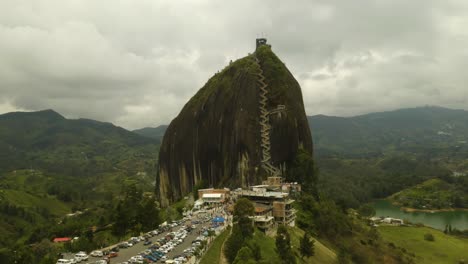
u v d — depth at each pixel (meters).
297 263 109.25
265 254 105.25
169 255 93.69
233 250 97.06
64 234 186.50
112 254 95.69
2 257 131.88
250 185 197.12
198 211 155.62
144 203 160.75
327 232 160.88
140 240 112.12
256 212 133.12
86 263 89.62
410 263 156.00
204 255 96.44
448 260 168.88
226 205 159.12
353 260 148.25
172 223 135.12
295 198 172.38
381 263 150.75
